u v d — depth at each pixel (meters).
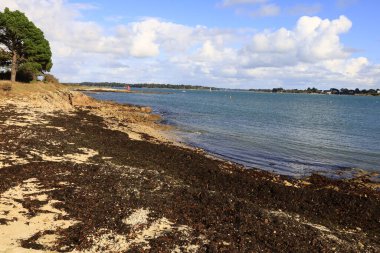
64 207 12.62
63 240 10.28
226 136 39.41
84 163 19.06
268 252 10.63
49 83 63.97
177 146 30.98
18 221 11.27
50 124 31.94
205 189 16.80
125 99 112.12
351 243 12.49
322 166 26.92
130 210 12.64
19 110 38.16
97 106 62.16
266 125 51.94
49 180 15.32
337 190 20.36
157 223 11.92
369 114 85.50
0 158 18.42
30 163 17.58
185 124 48.72
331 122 61.47
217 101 125.19
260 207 14.62
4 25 50.19
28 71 56.75
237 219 12.64
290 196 17.36
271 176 22.62
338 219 15.52
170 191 15.27
